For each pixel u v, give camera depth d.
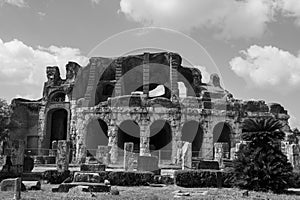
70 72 54.69
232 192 21.14
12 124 48.78
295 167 30.95
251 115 48.66
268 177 22.19
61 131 55.91
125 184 24.34
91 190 19.38
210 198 17.98
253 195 19.91
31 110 54.22
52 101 53.97
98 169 27.75
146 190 21.48
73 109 51.75
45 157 39.34
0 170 28.06
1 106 42.41
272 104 50.31
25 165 28.97
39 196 17.58
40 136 52.66
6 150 35.25
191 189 22.59
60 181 24.97
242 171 23.34
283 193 21.95
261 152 23.08
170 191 21.11
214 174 24.70
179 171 24.77
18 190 16.39
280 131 23.64
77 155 46.91
